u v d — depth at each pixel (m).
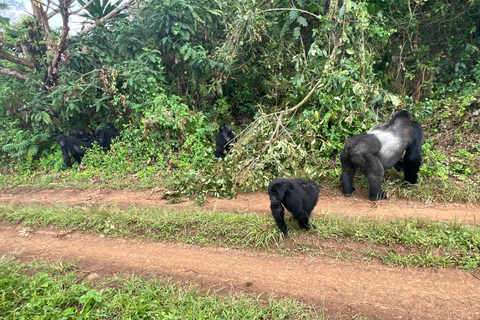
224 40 11.87
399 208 5.95
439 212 5.66
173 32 10.45
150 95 10.81
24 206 7.75
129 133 10.53
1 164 11.58
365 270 4.24
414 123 6.41
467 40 10.84
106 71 11.30
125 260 4.98
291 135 8.16
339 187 7.15
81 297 3.79
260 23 9.38
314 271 4.32
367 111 8.08
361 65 8.38
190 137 9.88
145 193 8.16
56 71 11.39
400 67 10.90
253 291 4.02
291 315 3.55
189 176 7.62
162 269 4.65
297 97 9.32
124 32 10.95
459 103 9.09
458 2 10.48
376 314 3.48
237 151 7.74
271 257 4.73
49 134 11.63
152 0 10.95
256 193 7.48
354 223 5.18
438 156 7.48
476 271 3.97
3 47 12.16
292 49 10.81
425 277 4.00
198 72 11.27
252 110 12.16
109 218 6.19
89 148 10.74
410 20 10.44
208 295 3.99
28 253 5.44
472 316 3.34
